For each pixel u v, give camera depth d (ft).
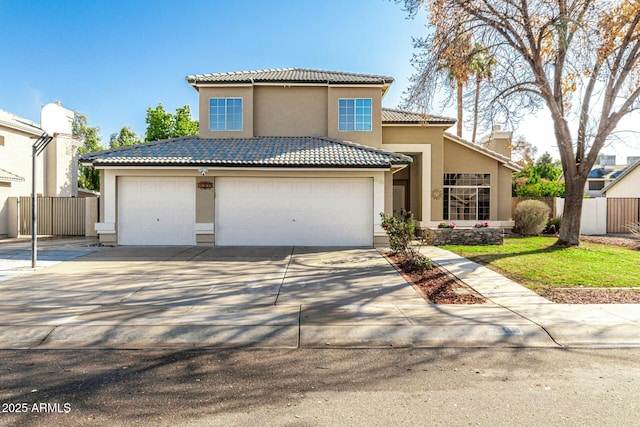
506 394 13.37
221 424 11.40
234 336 18.92
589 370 15.47
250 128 55.67
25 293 25.77
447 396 13.21
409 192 70.08
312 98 56.85
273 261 37.37
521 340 18.86
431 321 20.74
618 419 11.69
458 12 42.63
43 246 46.47
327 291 26.78
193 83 54.95
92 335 18.76
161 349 17.60
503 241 51.26
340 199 47.06
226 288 27.40
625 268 34.35
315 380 14.49
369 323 20.42
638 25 41.68
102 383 14.07
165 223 46.50
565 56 43.24
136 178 46.39
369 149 49.85
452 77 44.06
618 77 43.73
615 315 21.80
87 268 33.76
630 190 86.38
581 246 47.47
